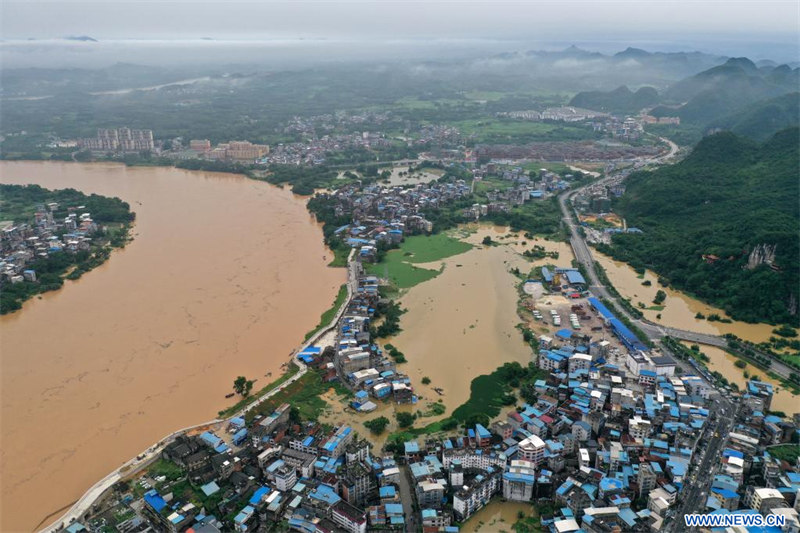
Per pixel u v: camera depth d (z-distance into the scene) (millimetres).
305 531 173250
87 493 192625
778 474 189750
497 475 192750
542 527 177500
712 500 183125
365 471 191375
